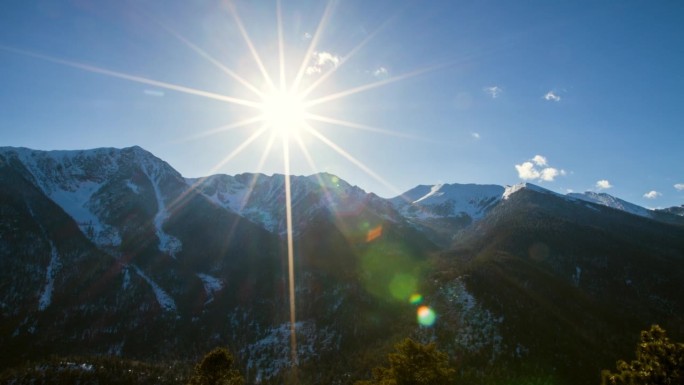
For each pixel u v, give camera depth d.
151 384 106.62
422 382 33.78
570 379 88.56
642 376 22.23
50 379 98.12
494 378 87.62
